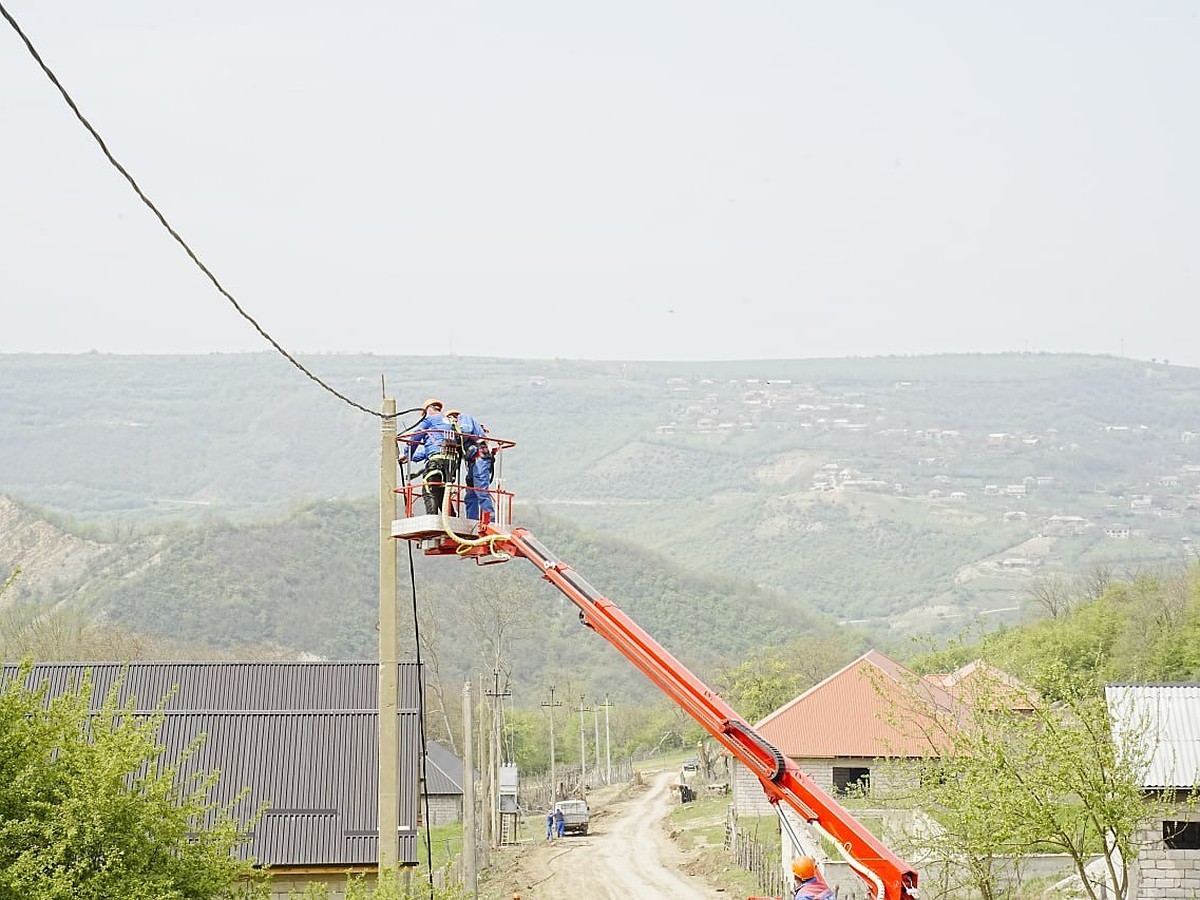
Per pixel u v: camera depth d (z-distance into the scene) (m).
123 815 17.38
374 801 32.53
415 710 34.19
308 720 34.19
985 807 23.44
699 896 45.62
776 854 48.56
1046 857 35.62
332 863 31.12
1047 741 23.09
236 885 19.72
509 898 46.50
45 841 16.97
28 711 18.09
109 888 16.67
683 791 88.81
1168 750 28.33
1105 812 22.92
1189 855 29.89
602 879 51.25
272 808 32.16
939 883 26.59
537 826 81.44
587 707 143.50
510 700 124.12
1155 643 76.75
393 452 19.66
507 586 131.75
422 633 98.62
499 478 18.59
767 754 14.07
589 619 15.69
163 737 33.62
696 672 127.56
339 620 165.25
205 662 38.19
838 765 57.03
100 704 36.69
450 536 17.64
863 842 13.53
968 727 26.03
